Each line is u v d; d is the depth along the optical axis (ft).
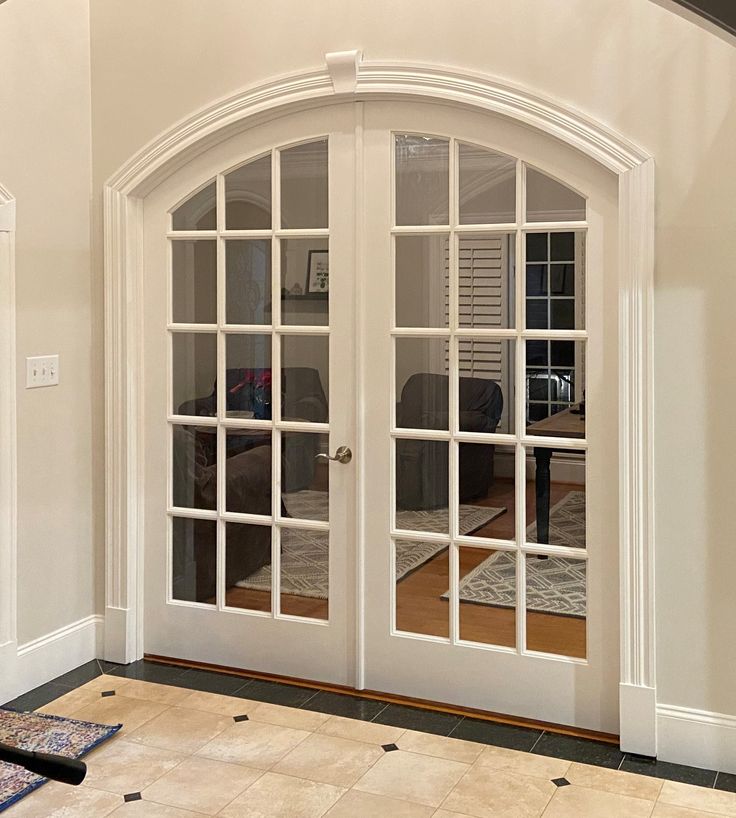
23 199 11.93
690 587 10.28
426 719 11.48
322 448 12.26
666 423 10.25
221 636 12.94
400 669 11.96
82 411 13.05
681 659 10.38
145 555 13.29
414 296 11.60
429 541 11.70
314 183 12.03
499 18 10.69
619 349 10.36
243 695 12.18
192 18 12.17
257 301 12.45
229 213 12.50
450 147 11.25
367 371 11.85
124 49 12.62
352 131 11.71
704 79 9.80
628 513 10.44
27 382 12.12
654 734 10.46
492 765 10.34
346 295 11.91
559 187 10.81
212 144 12.38
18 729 11.07
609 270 10.60
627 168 10.16
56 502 12.69
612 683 10.89
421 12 11.03
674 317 10.12
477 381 11.39
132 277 12.87
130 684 12.53
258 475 12.62
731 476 10.01
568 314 10.88
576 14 10.33
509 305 11.14
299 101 11.63
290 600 12.58
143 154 12.52
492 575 11.45
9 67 11.64
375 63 11.18
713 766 10.28
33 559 12.37
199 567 13.06
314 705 11.88
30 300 12.10
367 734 11.09
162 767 10.30
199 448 12.94
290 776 10.11
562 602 11.14
